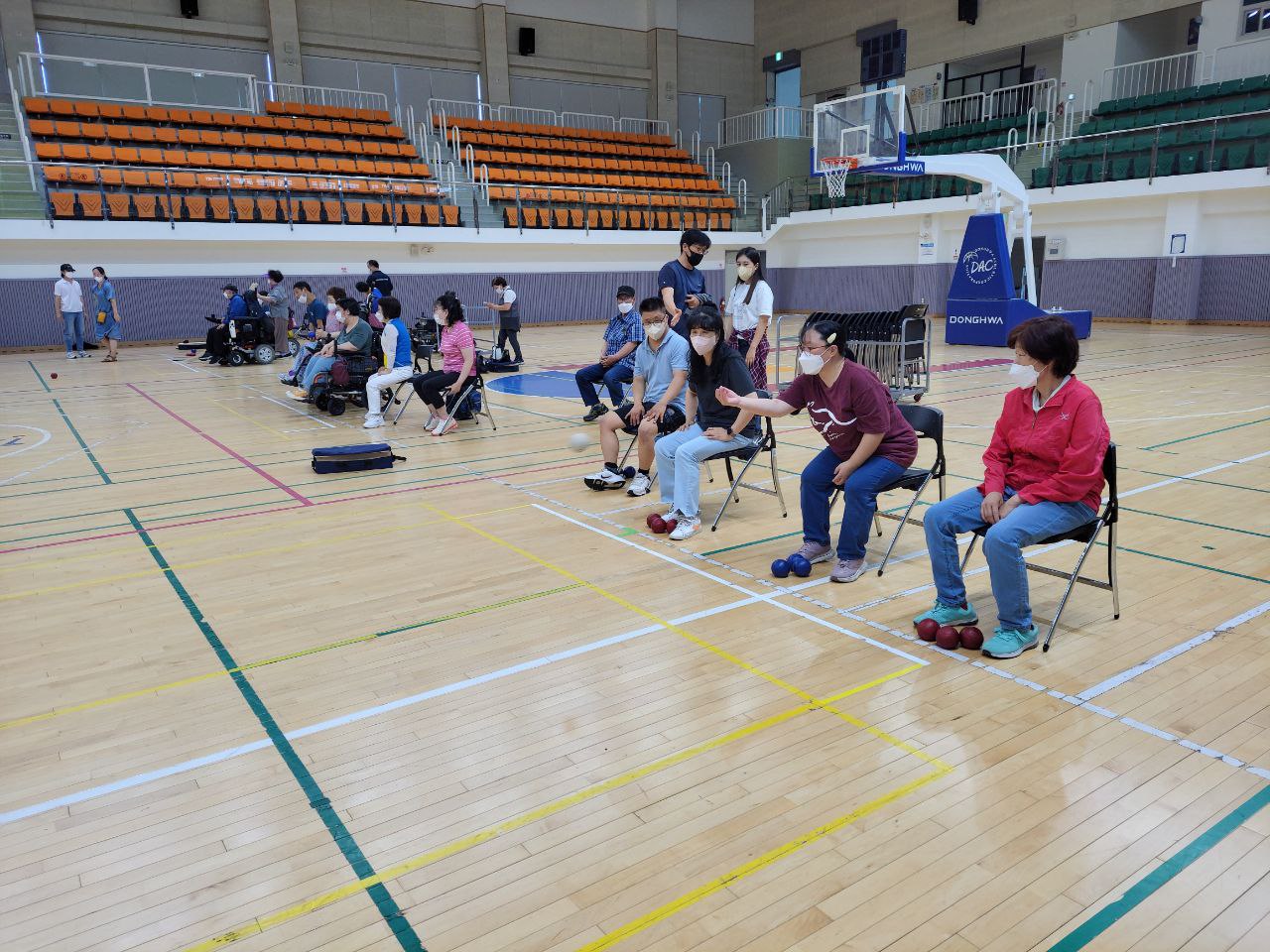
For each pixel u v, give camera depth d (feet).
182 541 16.31
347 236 59.72
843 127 47.80
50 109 58.39
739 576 14.03
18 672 11.07
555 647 11.57
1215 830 7.58
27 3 59.88
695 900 6.87
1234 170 52.65
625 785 8.45
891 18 78.43
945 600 11.69
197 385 38.14
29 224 50.65
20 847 7.72
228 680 10.79
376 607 13.03
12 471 22.18
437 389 26.50
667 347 17.90
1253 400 28.81
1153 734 9.12
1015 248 66.23
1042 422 11.01
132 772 8.86
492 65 77.97
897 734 9.24
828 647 11.43
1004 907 6.72
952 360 42.63
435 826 7.90
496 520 17.43
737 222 78.13
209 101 67.72
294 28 69.36
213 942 6.55
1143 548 14.76
